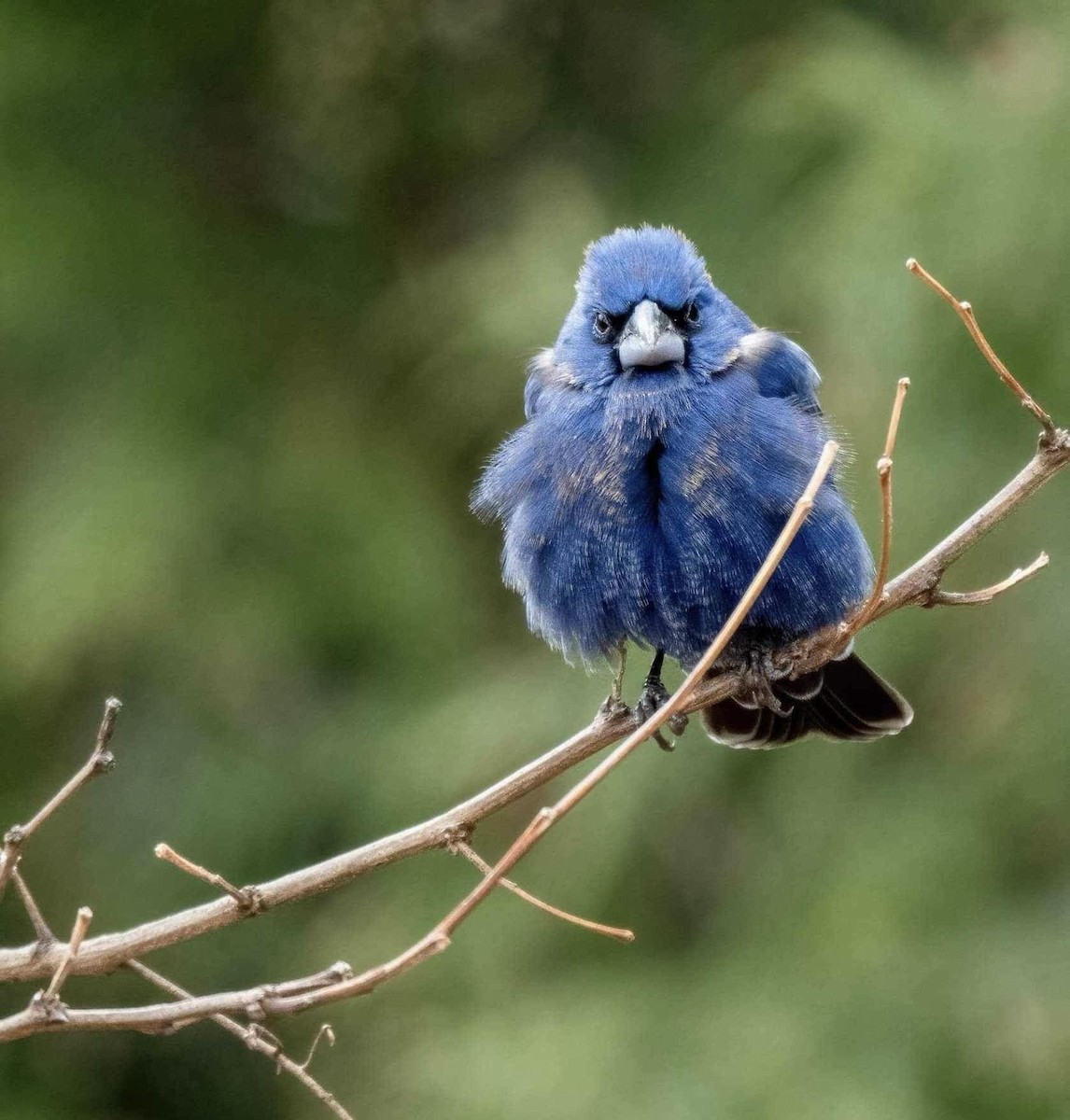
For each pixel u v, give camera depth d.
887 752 12.50
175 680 14.48
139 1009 5.32
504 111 17.25
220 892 14.51
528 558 8.12
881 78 12.86
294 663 14.45
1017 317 11.71
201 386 14.87
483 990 12.78
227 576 14.15
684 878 13.02
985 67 12.80
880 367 12.09
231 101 16.91
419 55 17.34
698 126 15.09
